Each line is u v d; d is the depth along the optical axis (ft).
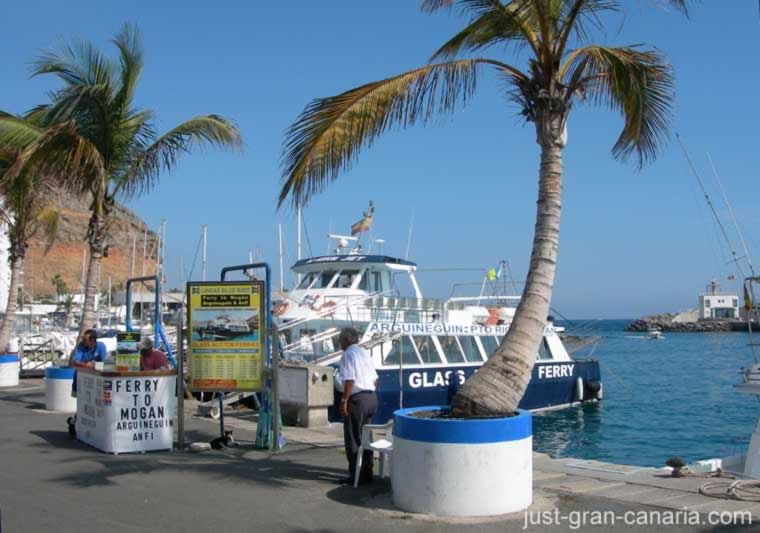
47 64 54.65
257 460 33.55
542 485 27.58
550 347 84.58
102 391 36.04
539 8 27.84
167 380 36.50
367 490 27.40
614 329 554.46
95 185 56.44
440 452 23.73
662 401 98.32
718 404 95.04
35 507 25.09
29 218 75.51
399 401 62.44
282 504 25.46
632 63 30.19
